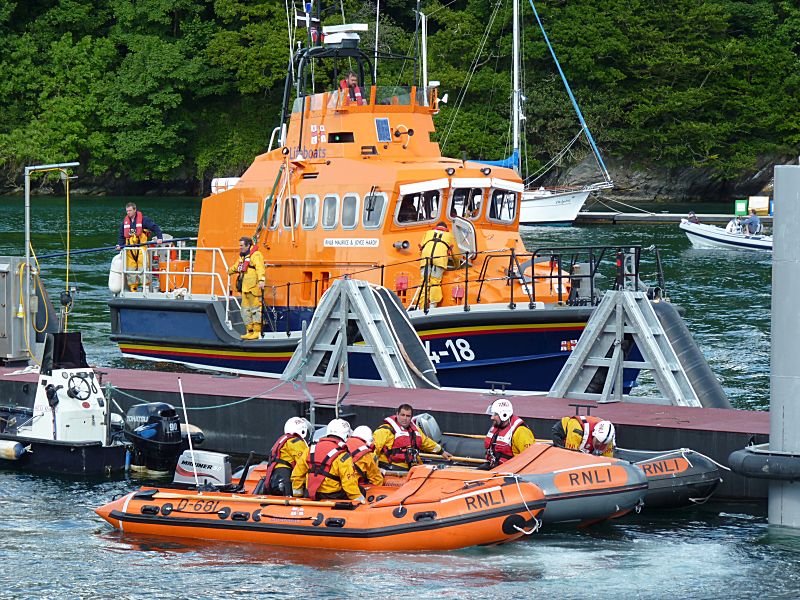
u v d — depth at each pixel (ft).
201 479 98.07
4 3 527.81
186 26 526.16
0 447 110.73
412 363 121.19
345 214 134.72
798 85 510.17
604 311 115.44
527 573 80.28
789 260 87.35
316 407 112.06
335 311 123.34
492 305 128.16
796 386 87.86
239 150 524.11
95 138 514.68
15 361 135.33
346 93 139.13
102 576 80.23
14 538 89.20
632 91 510.17
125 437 111.65
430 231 131.13
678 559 83.71
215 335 140.67
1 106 530.27
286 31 492.54
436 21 513.86
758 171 519.19
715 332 190.39
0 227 347.15
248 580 78.95
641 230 390.42
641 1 512.63
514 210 142.00
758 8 516.73
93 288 235.61
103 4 545.85
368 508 84.89
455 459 95.04
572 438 94.07
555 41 499.92
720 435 98.78
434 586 77.56
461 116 493.36
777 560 83.41
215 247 149.69
